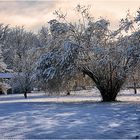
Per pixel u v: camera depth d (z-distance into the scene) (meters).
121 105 26.25
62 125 14.63
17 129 13.52
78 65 32.69
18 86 53.25
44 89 34.09
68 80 33.31
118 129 13.20
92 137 11.39
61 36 34.06
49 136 11.73
